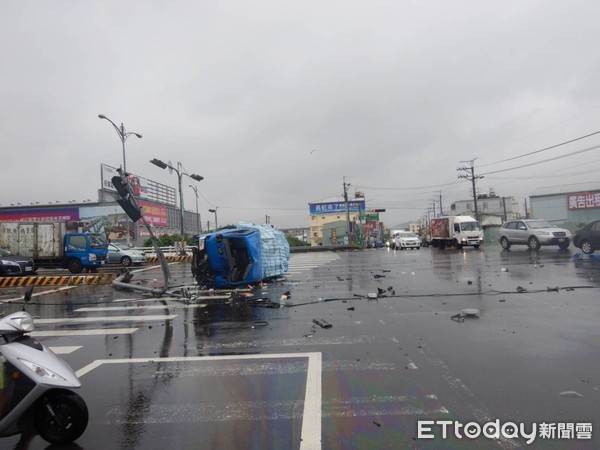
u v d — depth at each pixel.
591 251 20.00
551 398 4.61
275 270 16.47
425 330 7.68
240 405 4.78
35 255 24.31
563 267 16.05
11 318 4.12
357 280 15.46
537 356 5.95
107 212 53.50
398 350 6.56
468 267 18.02
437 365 5.79
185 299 12.34
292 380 5.49
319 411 4.54
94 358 6.88
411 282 14.10
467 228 35.22
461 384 5.10
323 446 3.83
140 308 11.38
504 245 27.62
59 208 53.84
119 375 5.98
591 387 4.85
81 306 12.01
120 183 12.40
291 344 7.20
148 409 4.77
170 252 37.34
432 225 42.12
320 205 83.81
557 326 7.53
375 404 4.67
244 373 5.82
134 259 29.34
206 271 14.70
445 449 3.72
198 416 4.54
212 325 8.96
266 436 4.05
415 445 3.81
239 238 14.46
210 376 5.77
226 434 4.12
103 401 5.05
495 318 8.31
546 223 26.39
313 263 25.22
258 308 10.63
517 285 12.21
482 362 5.82
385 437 3.96
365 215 84.00
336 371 5.75
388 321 8.54
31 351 4.02
